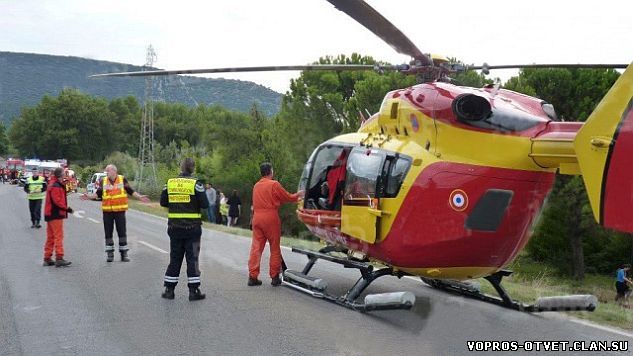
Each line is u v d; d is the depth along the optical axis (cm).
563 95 1952
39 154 8281
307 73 2162
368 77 1908
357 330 668
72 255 1235
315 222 853
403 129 718
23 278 964
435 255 671
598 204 511
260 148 3222
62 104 8294
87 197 1177
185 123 8350
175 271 816
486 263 680
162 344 612
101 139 8581
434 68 721
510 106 654
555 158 605
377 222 715
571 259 2161
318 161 883
